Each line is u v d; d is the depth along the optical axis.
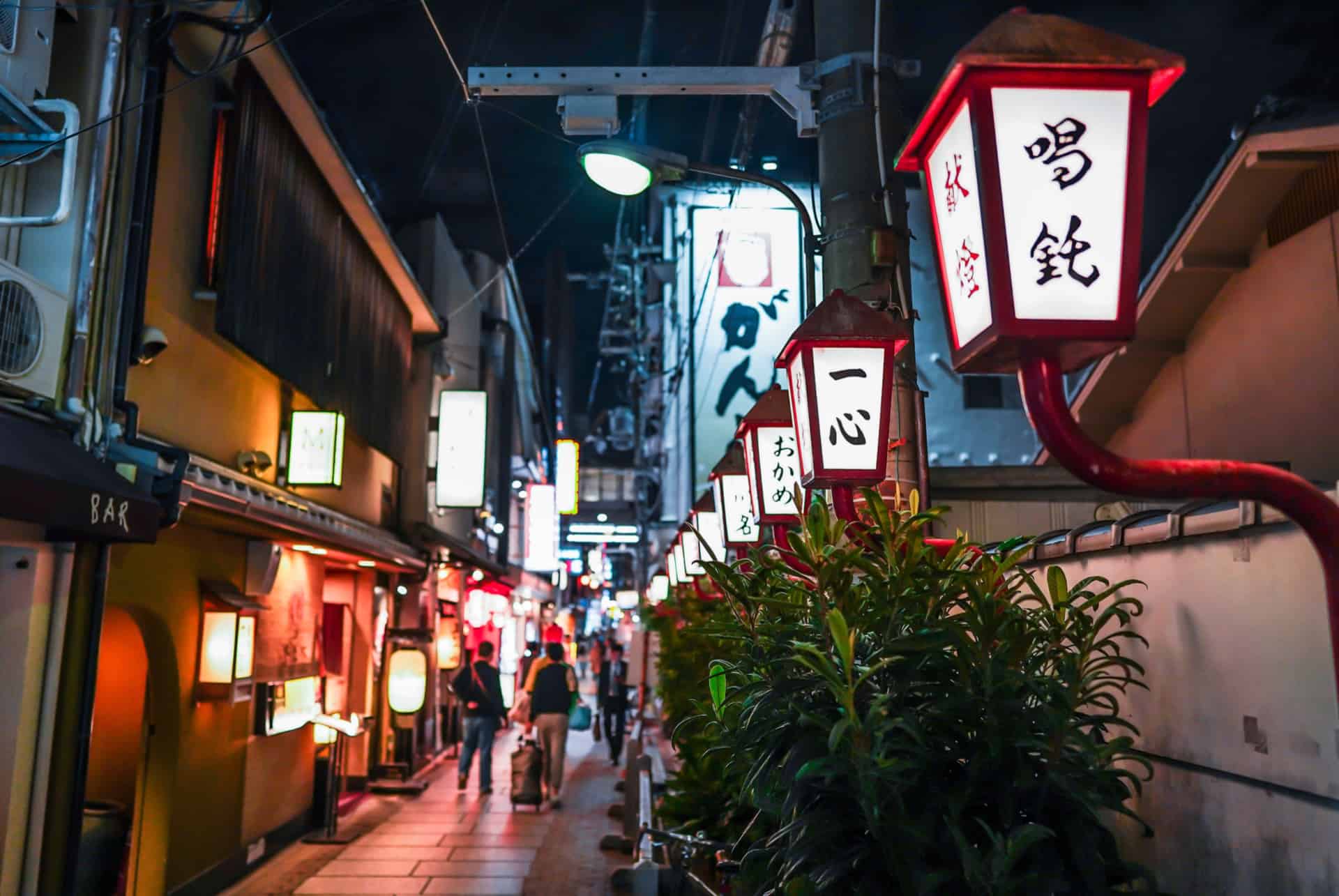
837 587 3.20
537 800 13.21
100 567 6.43
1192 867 3.19
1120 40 2.11
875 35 5.03
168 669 8.02
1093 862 2.65
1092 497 9.41
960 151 2.21
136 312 6.76
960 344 2.23
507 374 25.62
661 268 21.28
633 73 5.74
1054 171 2.07
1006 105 2.09
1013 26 2.11
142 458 6.42
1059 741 2.73
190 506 7.14
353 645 14.97
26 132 5.66
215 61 7.97
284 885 9.36
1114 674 3.72
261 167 8.74
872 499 3.27
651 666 18.77
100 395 6.45
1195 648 3.16
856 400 4.03
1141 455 10.51
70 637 6.23
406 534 16.36
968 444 18.45
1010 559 3.13
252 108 8.53
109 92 6.54
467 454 16.72
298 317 9.80
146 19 6.93
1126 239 2.05
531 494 28.59
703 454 19.33
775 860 3.27
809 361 4.04
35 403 5.85
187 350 8.01
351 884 9.40
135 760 8.50
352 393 12.02
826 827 2.81
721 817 6.78
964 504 9.45
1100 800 2.66
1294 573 2.63
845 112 5.33
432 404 17.59
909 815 2.78
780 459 5.71
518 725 24.81
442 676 19.81
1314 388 7.77
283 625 10.62
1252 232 8.49
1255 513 2.74
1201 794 3.13
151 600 7.60
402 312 15.05
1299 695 2.61
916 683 2.94
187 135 7.84
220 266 7.97
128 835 7.89
